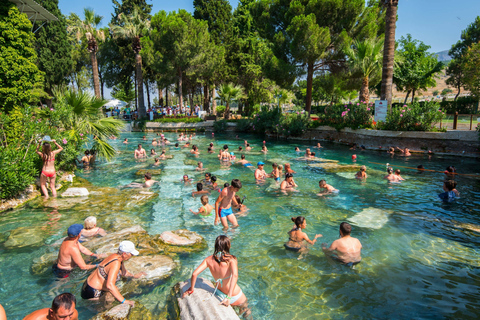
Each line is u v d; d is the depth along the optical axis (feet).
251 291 15.47
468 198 29.71
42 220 24.68
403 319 13.20
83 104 42.93
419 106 57.41
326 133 76.95
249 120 106.22
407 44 119.55
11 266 17.61
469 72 80.23
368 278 16.53
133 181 37.81
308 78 87.45
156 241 20.71
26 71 39.22
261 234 22.45
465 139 50.26
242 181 37.27
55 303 11.11
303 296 15.02
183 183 36.50
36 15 51.55
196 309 12.87
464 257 18.66
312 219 25.20
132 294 15.10
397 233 22.18
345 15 79.61
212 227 23.81
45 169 30.17
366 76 71.41
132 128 112.78
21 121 33.35
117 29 116.37
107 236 21.22
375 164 46.21
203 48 113.50
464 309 13.78
